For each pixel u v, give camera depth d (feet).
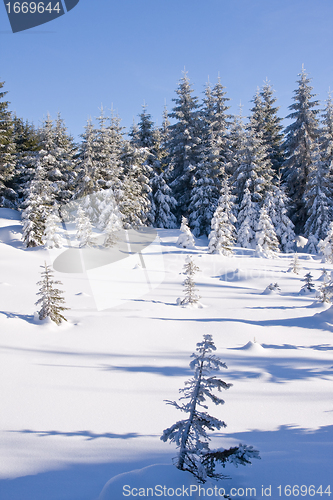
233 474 6.95
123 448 8.87
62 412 11.80
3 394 13.48
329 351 21.09
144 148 124.88
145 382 15.07
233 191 119.24
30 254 66.44
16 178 132.46
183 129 126.11
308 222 109.60
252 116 142.00
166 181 136.67
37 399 13.03
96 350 20.40
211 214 114.32
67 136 136.77
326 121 116.98
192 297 36.70
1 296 34.96
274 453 8.20
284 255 91.86
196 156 124.36
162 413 11.68
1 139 114.83
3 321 24.48
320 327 27.58
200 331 25.14
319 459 7.76
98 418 11.25
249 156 117.70
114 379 15.46
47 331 23.76
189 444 7.13
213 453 6.97
